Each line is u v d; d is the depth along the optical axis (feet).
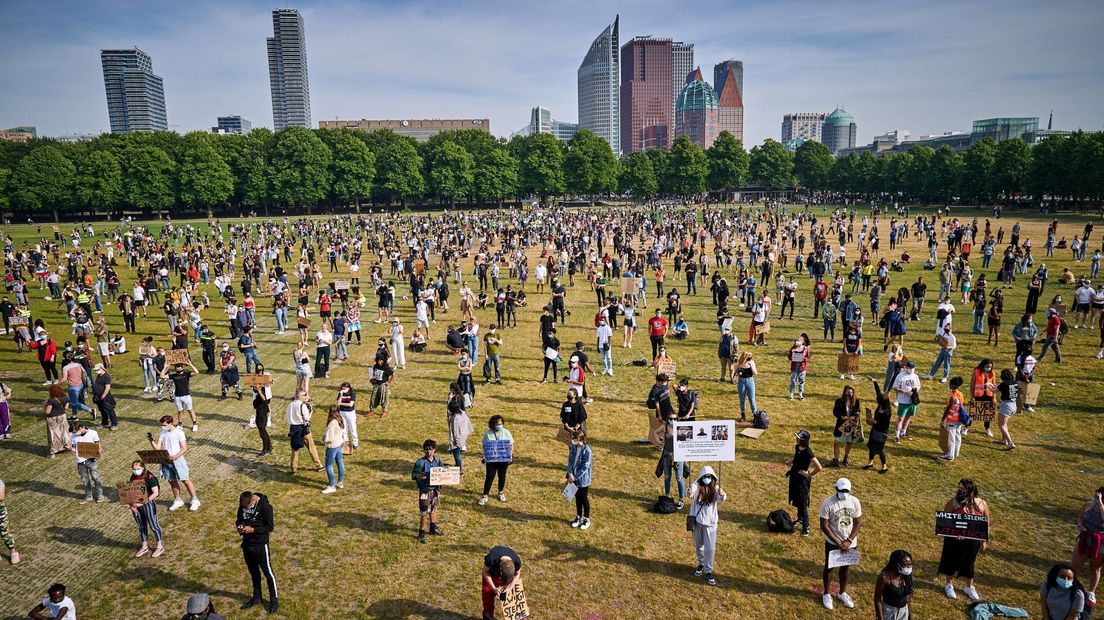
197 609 30.42
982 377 57.67
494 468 48.98
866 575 39.65
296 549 43.73
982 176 383.86
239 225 301.02
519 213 387.75
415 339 95.91
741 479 52.54
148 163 387.34
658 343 84.33
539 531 45.44
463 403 54.65
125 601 38.70
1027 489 49.62
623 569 40.86
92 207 401.49
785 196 581.53
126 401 74.74
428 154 487.20
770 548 42.88
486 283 152.76
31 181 364.99
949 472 52.70
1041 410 65.67
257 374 59.62
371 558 42.55
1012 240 171.12
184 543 45.11
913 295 108.88
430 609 37.37
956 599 36.91
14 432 66.18
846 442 53.62
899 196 490.08
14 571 41.98
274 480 54.49
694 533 39.24
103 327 87.25
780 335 101.91
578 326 111.86
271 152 422.82
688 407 52.08
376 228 293.23
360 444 61.57
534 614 36.50
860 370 81.76
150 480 42.86
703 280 152.35
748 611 36.65
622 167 532.32
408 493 51.70
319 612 37.24
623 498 50.08
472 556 42.68
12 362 92.84
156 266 156.46
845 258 186.50
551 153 489.26
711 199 570.87
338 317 92.32
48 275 149.59
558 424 65.77
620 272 160.56
